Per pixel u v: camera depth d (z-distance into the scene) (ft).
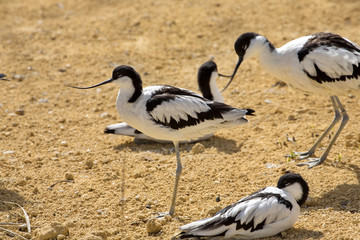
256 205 26.43
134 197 32.37
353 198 30.55
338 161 34.96
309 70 33.83
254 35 36.42
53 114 44.75
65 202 31.78
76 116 44.47
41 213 30.68
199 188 33.32
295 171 34.32
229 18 64.80
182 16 65.98
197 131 31.12
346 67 33.09
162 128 30.14
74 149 38.86
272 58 35.78
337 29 59.67
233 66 53.57
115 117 44.27
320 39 34.53
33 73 52.54
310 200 30.32
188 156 37.47
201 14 66.33
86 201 31.94
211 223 26.08
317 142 36.11
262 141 39.09
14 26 64.59
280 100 46.01
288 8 66.69
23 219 29.84
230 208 26.61
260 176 34.09
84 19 66.44
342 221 28.40
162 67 53.67
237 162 36.22
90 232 27.61
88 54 56.90
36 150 38.60
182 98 30.32
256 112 44.04
